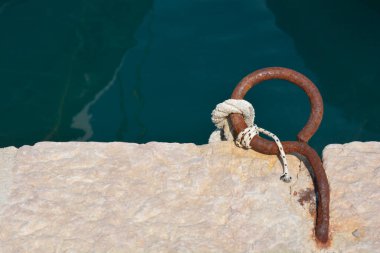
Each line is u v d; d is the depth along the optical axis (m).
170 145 4.74
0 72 7.36
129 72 7.24
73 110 6.90
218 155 4.64
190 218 4.27
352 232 4.17
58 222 4.24
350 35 7.70
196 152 4.69
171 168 4.57
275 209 4.29
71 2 8.26
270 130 6.60
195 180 4.48
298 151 4.46
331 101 6.93
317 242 4.12
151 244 4.11
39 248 4.11
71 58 7.50
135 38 7.65
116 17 7.97
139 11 8.04
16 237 4.16
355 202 4.33
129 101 6.93
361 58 7.42
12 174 4.56
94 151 4.70
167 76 7.16
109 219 4.25
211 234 4.16
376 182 4.45
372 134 6.60
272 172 4.51
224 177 4.49
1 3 8.27
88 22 7.96
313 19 7.93
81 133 6.64
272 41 7.56
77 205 4.34
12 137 6.67
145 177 4.52
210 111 6.77
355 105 6.91
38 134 6.71
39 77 7.28
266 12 7.99
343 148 4.70
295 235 4.16
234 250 4.08
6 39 7.76
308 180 4.45
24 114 6.92
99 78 7.21
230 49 7.45
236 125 4.58
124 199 4.38
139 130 6.63
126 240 4.13
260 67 7.21
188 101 6.88
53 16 8.04
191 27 7.76
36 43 7.71
